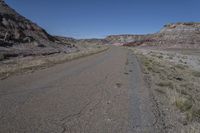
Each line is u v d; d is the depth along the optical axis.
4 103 7.86
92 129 5.97
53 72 15.48
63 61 23.34
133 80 13.65
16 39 39.97
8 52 28.56
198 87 13.12
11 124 6.07
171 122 6.74
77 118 6.75
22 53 30.52
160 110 7.85
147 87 11.62
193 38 123.88
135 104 8.44
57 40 65.44
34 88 10.38
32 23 58.12
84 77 14.06
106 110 7.61
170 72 18.81
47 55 33.22
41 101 8.33
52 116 6.83
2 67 16.75
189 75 18.42
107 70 17.81
